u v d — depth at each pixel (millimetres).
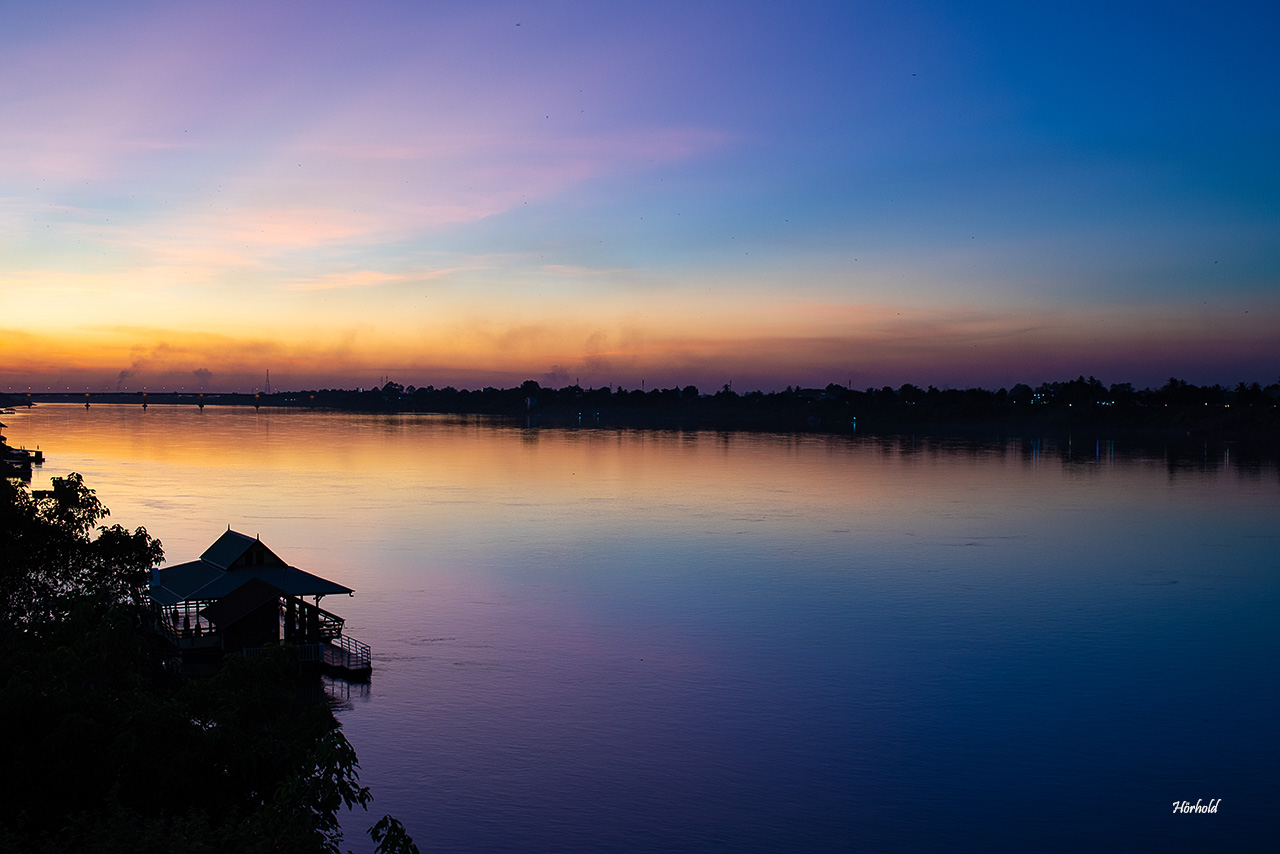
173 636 52531
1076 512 128500
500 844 36438
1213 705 52188
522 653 60594
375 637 63844
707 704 51656
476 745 45500
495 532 107375
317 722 24484
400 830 20078
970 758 44875
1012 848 36781
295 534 103688
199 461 192250
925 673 57406
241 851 18312
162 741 22531
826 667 58406
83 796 21609
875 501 138500
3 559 41750
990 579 85000
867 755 45094
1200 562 93625
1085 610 73688
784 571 87625
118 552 47125
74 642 27453
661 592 78562
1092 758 45000
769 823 38375
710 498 140875
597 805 39719
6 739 21953
